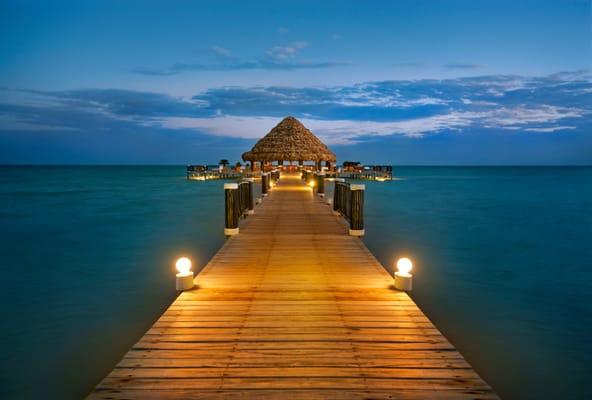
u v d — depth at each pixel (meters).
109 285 8.12
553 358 5.25
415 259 10.84
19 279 8.55
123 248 11.77
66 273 9.04
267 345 3.62
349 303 4.71
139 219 17.62
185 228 15.23
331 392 2.88
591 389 4.57
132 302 7.11
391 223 17.17
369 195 32.53
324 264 6.49
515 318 6.61
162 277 8.70
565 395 4.46
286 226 10.04
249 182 12.24
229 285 5.40
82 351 5.29
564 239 13.85
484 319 6.56
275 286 5.35
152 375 3.10
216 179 50.38
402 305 4.65
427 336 3.82
